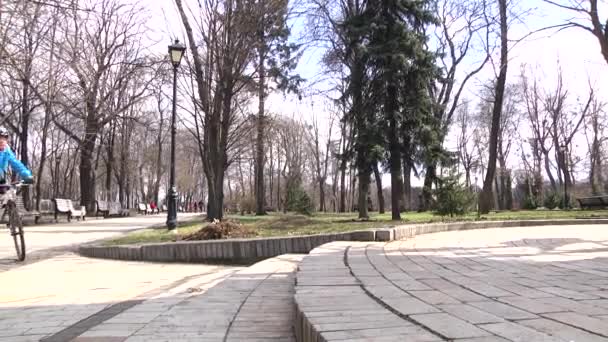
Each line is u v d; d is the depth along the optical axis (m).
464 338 3.05
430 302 4.14
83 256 12.07
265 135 29.50
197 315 5.31
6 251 12.68
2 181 10.69
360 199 22.94
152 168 68.56
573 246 9.09
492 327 3.32
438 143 19.22
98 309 6.10
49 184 67.56
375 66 19.38
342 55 26.39
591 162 60.38
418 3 19.47
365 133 19.11
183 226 18.03
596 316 3.65
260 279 7.32
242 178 67.44
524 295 4.46
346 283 5.07
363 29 19.14
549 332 3.20
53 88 19.58
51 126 40.69
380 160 19.08
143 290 7.49
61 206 26.47
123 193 55.06
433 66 19.36
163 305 6.09
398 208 19.05
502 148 61.50
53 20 14.74
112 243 12.44
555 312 3.77
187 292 7.02
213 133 19.91
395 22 19.14
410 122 19.14
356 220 18.17
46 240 15.34
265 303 5.82
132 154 58.94
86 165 34.94
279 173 67.25
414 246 8.97
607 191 60.84
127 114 42.66
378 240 10.20
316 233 11.33
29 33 14.34
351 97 21.47
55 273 9.36
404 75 18.94
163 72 25.44
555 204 42.84
